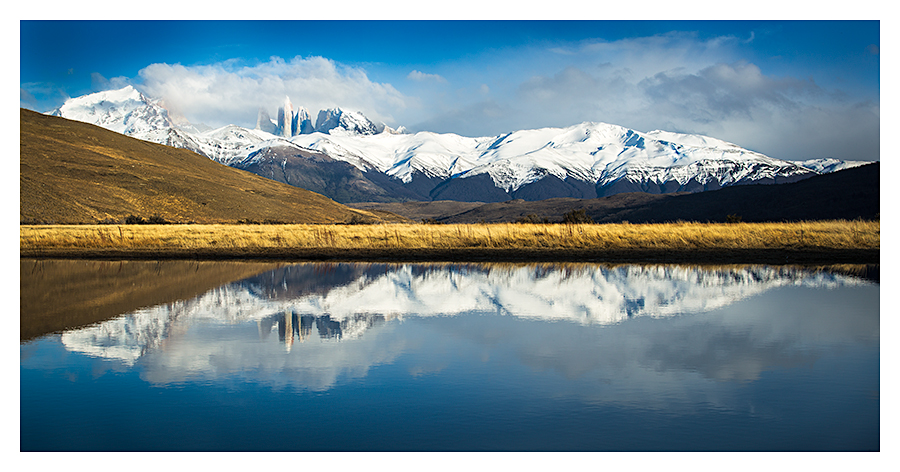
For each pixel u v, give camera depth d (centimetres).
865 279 1688
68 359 815
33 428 594
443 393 685
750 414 621
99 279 1720
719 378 731
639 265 2145
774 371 758
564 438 571
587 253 2559
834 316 1107
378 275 1831
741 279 1700
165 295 1393
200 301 1304
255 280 1700
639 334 965
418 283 1623
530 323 1055
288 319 1091
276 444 562
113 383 718
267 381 725
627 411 631
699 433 581
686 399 662
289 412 631
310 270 2002
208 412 630
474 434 580
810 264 2145
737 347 876
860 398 663
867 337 933
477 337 946
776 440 566
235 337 944
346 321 1074
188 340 925
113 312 1158
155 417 619
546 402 654
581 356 831
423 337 947
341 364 793
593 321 1074
